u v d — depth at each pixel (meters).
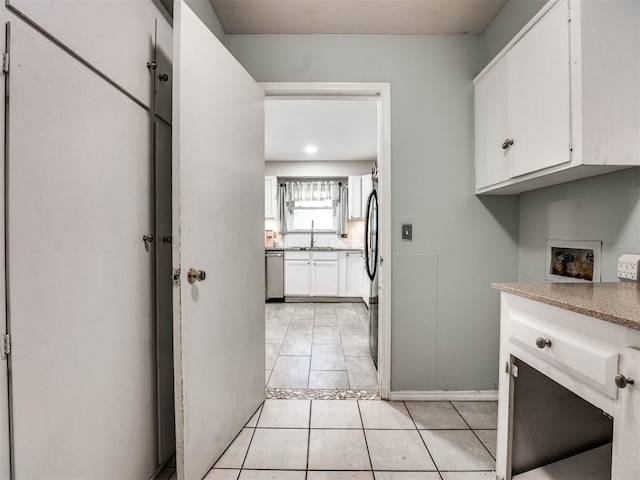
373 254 2.43
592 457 1.15
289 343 2.86
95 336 0.89
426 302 1.86
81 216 0.83
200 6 1.49
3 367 0.63
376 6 1.62
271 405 1.79
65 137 0.78
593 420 1.15
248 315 1.62
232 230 1.46
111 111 0.95
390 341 1.86
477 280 1.87
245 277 1.59
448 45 1.85
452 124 1.85
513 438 1.12
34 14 0.69
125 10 1.01
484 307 1.88
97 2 0.88
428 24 1.76
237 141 1.50
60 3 0.75
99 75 0.90
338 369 2.29
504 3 1.61
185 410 1.12
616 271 1.17
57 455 0.76
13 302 0.65
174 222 1.09
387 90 1.84
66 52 0.78
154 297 1.21
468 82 1.85
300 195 5.31
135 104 1.08
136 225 1.09
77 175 0.82
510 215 1.86
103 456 0.92
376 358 2.33
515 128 1.38
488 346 1.88
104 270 0.92
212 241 1.29
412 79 1.85
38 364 0.71
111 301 0.95
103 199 0.92
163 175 1.27
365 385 2.05
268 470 1.29
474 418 1.67
